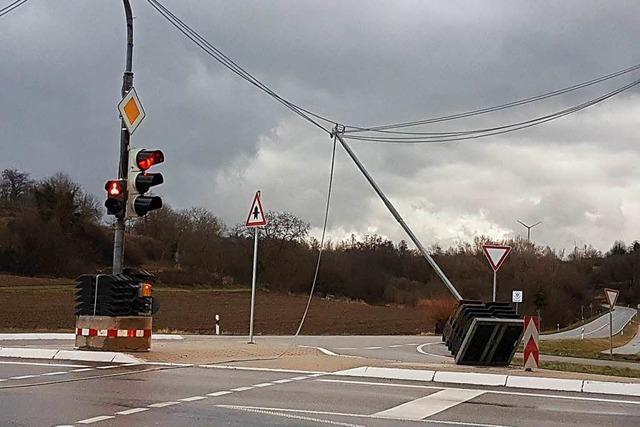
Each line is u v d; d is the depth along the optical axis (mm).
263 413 9945
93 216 90750
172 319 54469
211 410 10078
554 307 81812
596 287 103938
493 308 17469
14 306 53312
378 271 92500
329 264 91625
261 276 91688
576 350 44188
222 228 95312
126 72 17547
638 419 10281
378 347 29188
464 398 11883
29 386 11984
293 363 16375
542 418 10180
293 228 93250
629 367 26641
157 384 12508
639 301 115125
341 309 73750
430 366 16312
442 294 66688
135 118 17266
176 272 88500
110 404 10367
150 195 17000
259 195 22500
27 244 80250
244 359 16953
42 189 86562
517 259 79812
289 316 63344
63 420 9141
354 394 12000
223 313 61812
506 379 13820
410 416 10031
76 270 82438
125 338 16844
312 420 9531
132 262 89625
